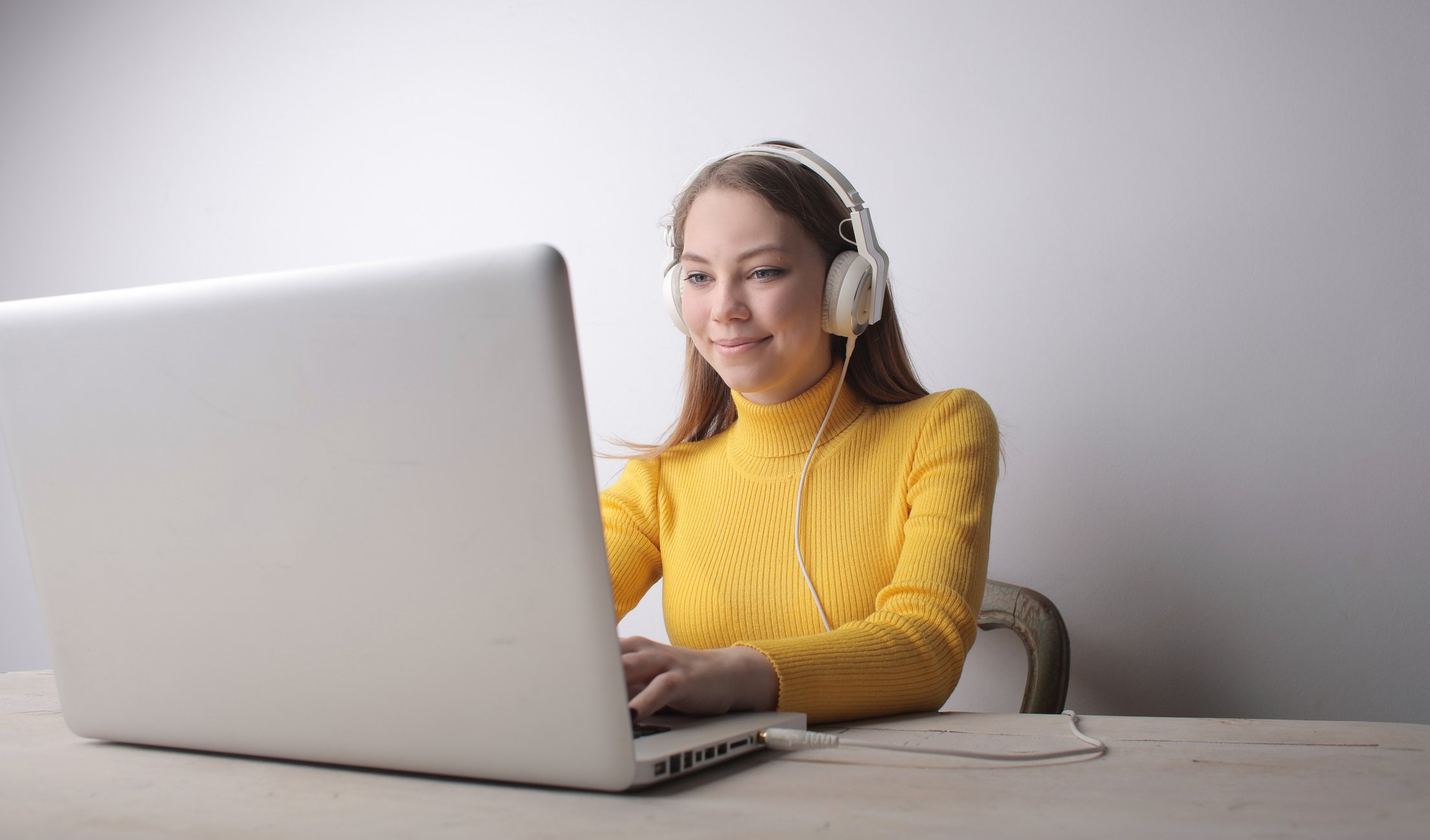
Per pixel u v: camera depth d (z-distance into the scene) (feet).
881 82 5.21
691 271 3.90
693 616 3.96
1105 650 4.82
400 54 6.45
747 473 4.12
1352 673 4.43
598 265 5.91
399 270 1.74
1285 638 4.52
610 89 5.88
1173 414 4.68
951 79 5.06
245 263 6.85
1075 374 4.84
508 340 1.66
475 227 6.23
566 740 1.77
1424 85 4.29
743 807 1.72
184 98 7.04
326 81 6.64
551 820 1.66
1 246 7.61
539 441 1.67
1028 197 4.91
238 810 1.75
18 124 7.55
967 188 5.03
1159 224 4.69
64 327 2.06
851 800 1.77
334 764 2.05
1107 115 4.77
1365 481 4.40
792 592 3.82
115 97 7.25
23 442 2.17
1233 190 4.57
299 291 1.82
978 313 5.01
